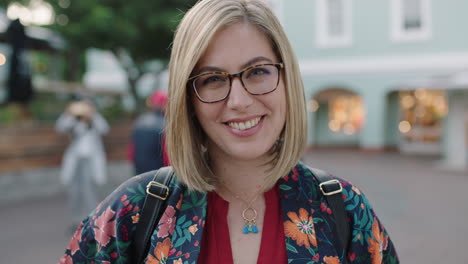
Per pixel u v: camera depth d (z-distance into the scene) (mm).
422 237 4938
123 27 9078
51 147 8008
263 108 964
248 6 965
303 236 1001
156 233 1009
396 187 8570
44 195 7652
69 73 11875
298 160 1043
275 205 1046
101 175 5535
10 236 5016
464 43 14781
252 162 1052
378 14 16016
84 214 5496
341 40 16703
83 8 9016
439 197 7480
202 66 959
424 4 15305
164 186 1057
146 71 11953
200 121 1015
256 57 945
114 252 1055
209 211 1038
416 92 16344
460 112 11742
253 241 1011
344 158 14281
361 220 1059
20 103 8562
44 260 4188
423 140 16328
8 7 9727
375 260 1058
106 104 11172
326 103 18406
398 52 15812
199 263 987
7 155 7238
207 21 927
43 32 10188
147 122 3859
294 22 17344
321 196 1061
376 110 16281
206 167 1090
